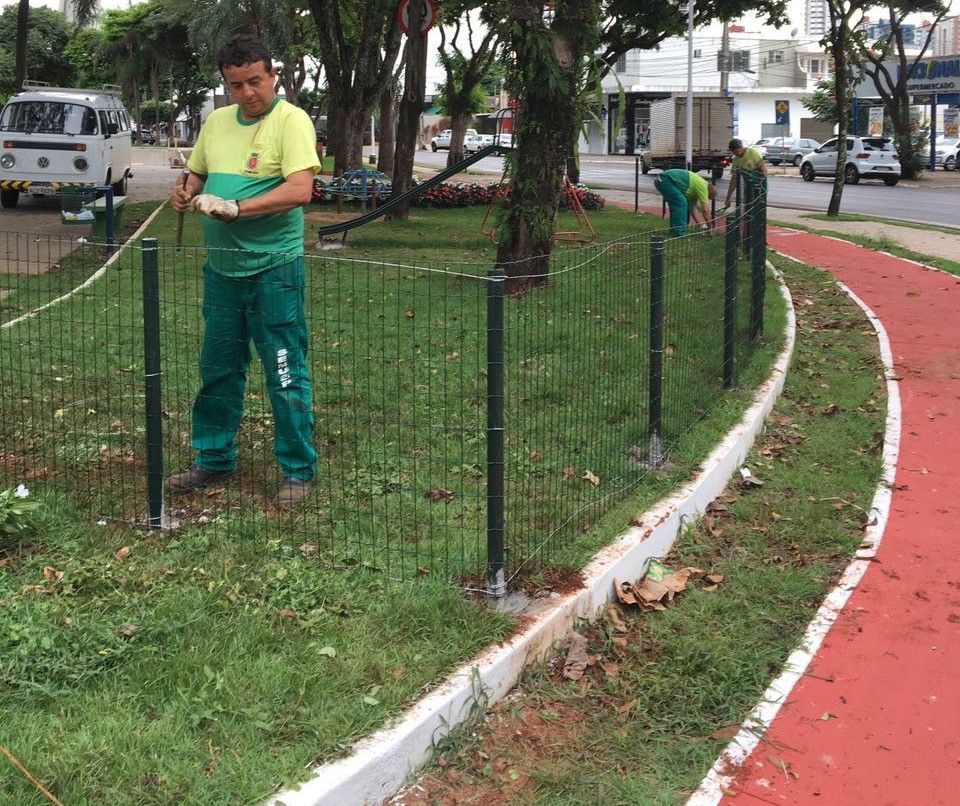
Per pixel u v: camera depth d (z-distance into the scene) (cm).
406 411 671
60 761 301
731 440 660
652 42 2716
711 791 348
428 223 1939
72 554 450
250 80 486
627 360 725
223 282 510
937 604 489
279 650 376
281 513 505
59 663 350
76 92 2166
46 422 635
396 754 332
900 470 674
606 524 507
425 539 475
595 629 443
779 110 7831
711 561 531
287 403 516
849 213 2527
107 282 676
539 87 1111
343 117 2491
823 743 378
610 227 1950
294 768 313
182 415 657
